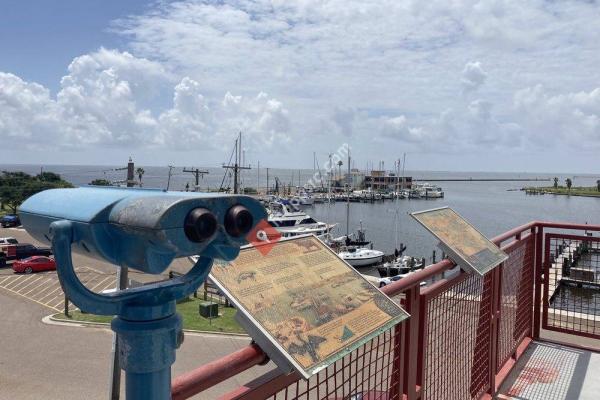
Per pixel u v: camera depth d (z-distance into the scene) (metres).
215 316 17.70
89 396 12.40
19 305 20.73
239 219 1.09
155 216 0.94
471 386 3.29
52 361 14.55
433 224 3.06
